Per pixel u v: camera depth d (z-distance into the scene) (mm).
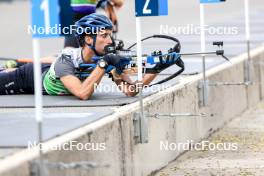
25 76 17781
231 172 16016
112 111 14914
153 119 16016
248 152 17891
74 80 16734
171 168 16594
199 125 19219
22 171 10977
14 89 17953
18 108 16016
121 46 17062
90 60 17078
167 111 16938
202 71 20297
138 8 15039
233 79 22375
